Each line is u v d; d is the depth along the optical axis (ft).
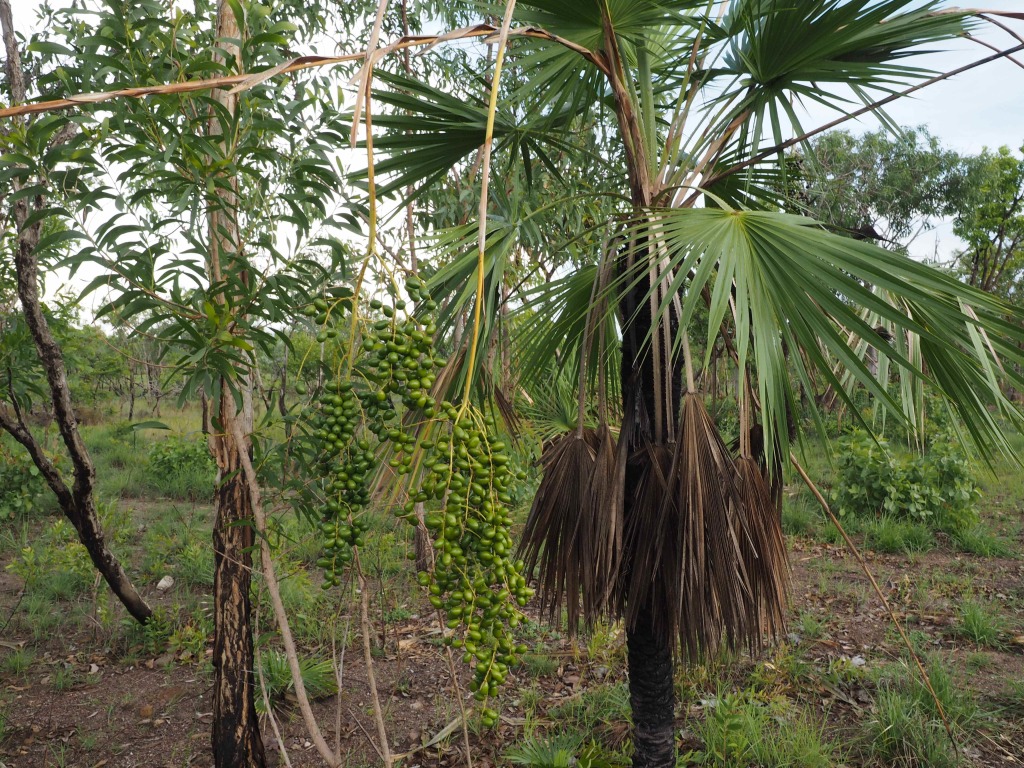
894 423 29.68
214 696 9.38
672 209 7.08
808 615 16.17
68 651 14.87
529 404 13.17
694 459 7.01
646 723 8.82
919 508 23.03
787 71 8.70
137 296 5.51
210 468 29.78
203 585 18.58
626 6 7.78
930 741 10.73
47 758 11.05
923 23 8.14
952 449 24.06
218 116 5.40
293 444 6.79
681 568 6.89
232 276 5.82
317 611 15.81
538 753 10.28
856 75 8.52
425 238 7.97
